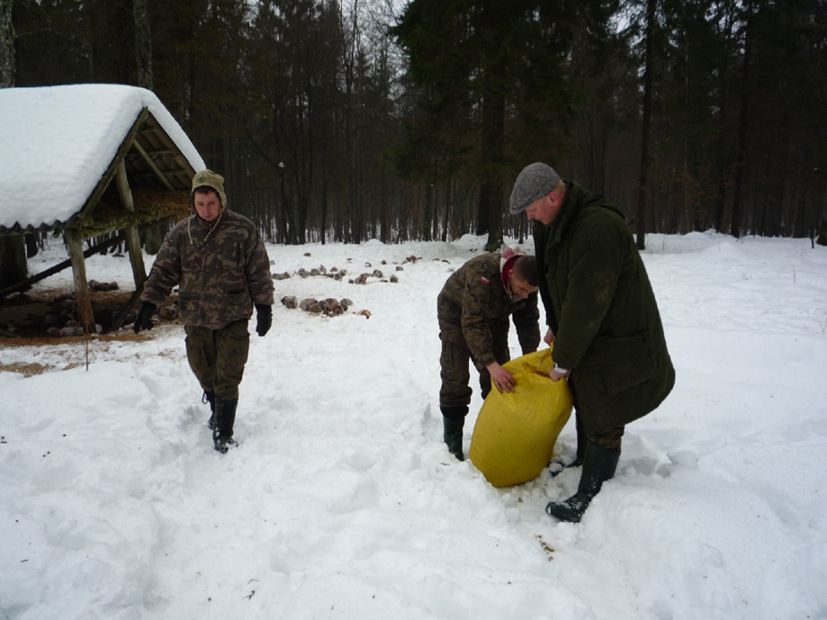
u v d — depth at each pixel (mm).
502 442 2836
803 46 23656
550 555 2379
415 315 7492
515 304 3139
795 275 10523
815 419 3477
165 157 7637
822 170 23531
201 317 3098
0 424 3375
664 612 1989
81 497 2457
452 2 14594
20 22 14805
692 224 34438
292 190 28250
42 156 5727
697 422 3609
